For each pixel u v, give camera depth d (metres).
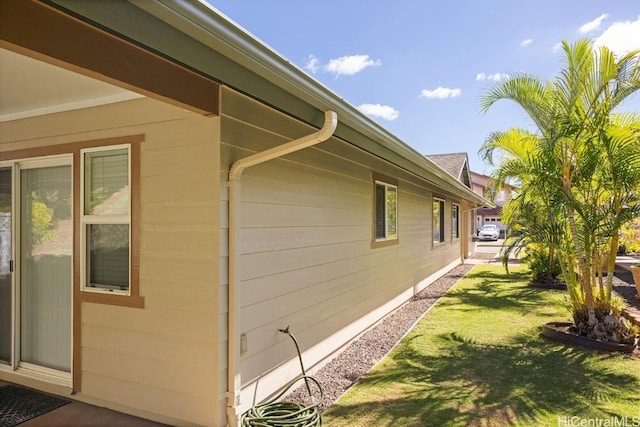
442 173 8.14
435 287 10.04
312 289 4.30
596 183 5.20
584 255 5.34
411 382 3.93
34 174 3.84
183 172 2.99
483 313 7.01
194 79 2.61
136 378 3.14
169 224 3.03
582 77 4.78
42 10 1.64
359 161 5.66
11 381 3.83
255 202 3.31
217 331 2.86
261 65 2.32
